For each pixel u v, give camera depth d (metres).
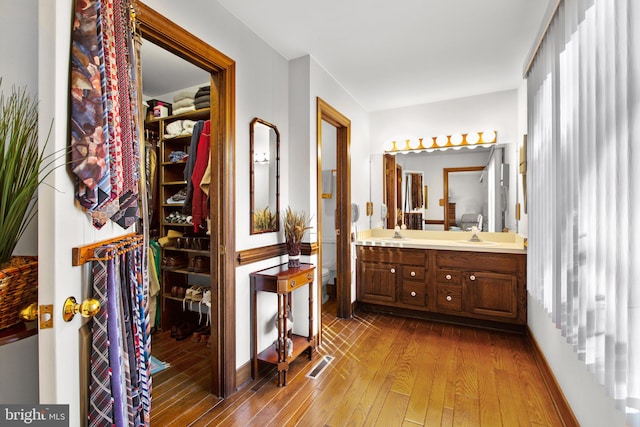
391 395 1.92
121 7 1.06
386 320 3.32
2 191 0.84
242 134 2.09
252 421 1.68
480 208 3.54
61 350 0.74
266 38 2.30
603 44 1.14
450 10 1.98
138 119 1.29
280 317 2.07
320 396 1.92
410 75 2.95
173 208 3.19
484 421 1.68
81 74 0.80
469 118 3.52
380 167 4.03
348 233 3.37
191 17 1.69
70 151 0.78
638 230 0.93
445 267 3.18
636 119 0.93
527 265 2.59
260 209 2.27
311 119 2.57
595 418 1.31
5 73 1.01
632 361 0.94
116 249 0.92
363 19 2.07
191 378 2.14
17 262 0.90
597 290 1.17
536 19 2.06
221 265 1.92
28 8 1.01
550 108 1.85
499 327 3.03
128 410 0.96
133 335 1.04
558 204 1.67
